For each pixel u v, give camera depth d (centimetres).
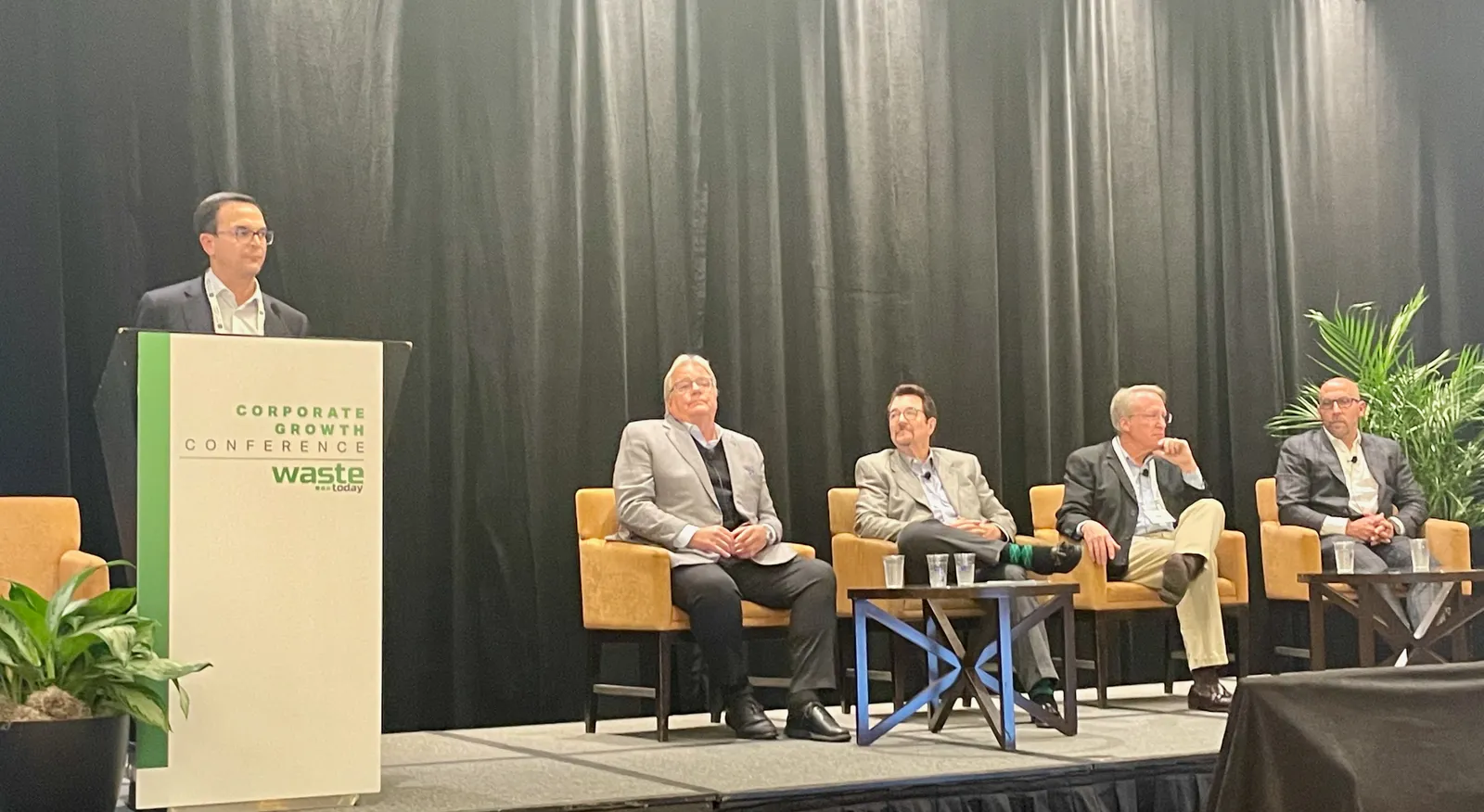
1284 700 204
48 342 395
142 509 239
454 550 445
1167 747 343
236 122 425
